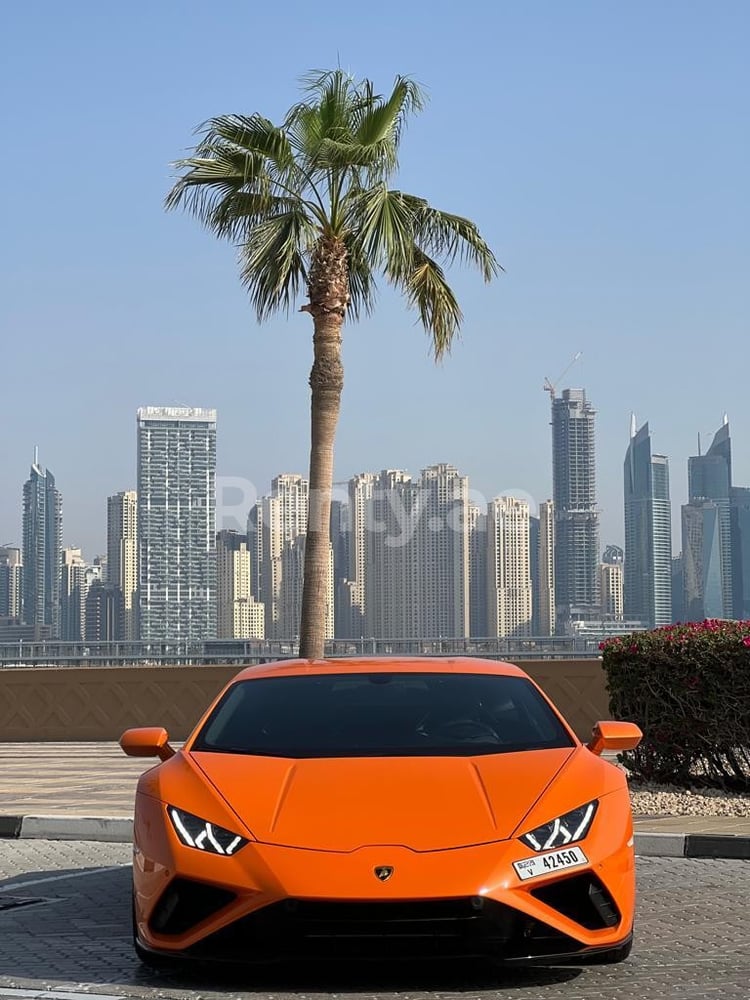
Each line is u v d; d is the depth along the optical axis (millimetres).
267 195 17469
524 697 6844
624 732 6727
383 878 5141
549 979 5676
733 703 11125
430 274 18312
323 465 17672
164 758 6727
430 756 6109
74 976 5926
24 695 19859
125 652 21609
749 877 8570
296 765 6004
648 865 9086
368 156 17391
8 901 7977
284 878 5176
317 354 17891
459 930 5137
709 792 11406
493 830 5391
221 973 5828
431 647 22359
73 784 13828
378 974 5746
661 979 5707
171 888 5426
